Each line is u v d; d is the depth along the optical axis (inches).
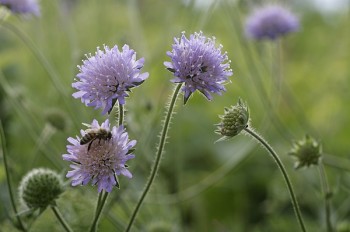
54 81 30.2
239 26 33.5
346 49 43.8
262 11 33.3
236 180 34.0
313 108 39.2
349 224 28.4
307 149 24.6
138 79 21.5
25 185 23.5
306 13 49.3
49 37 37.8
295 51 45.9
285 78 41.8
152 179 22.4
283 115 38.0
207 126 36.6
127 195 29.6
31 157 31.0
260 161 34.4
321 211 30.0
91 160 21.1
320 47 45.7
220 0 33.3
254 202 33.7
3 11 29.1
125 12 39.1
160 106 31.2
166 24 35.1
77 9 40.1
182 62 21.6
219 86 21.8
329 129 36.9
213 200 33.7
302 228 22.9
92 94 21.5
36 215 24.4
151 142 33.8
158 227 28.5
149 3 41.8
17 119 33.3
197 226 32.9
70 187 26.4
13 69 37.0
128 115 29.4
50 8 37.4
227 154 35.4
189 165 35.6
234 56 37.1
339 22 46.9
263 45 38.4
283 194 32.0
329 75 40.8
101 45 35.9
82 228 26.7
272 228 31.9
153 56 33.7
